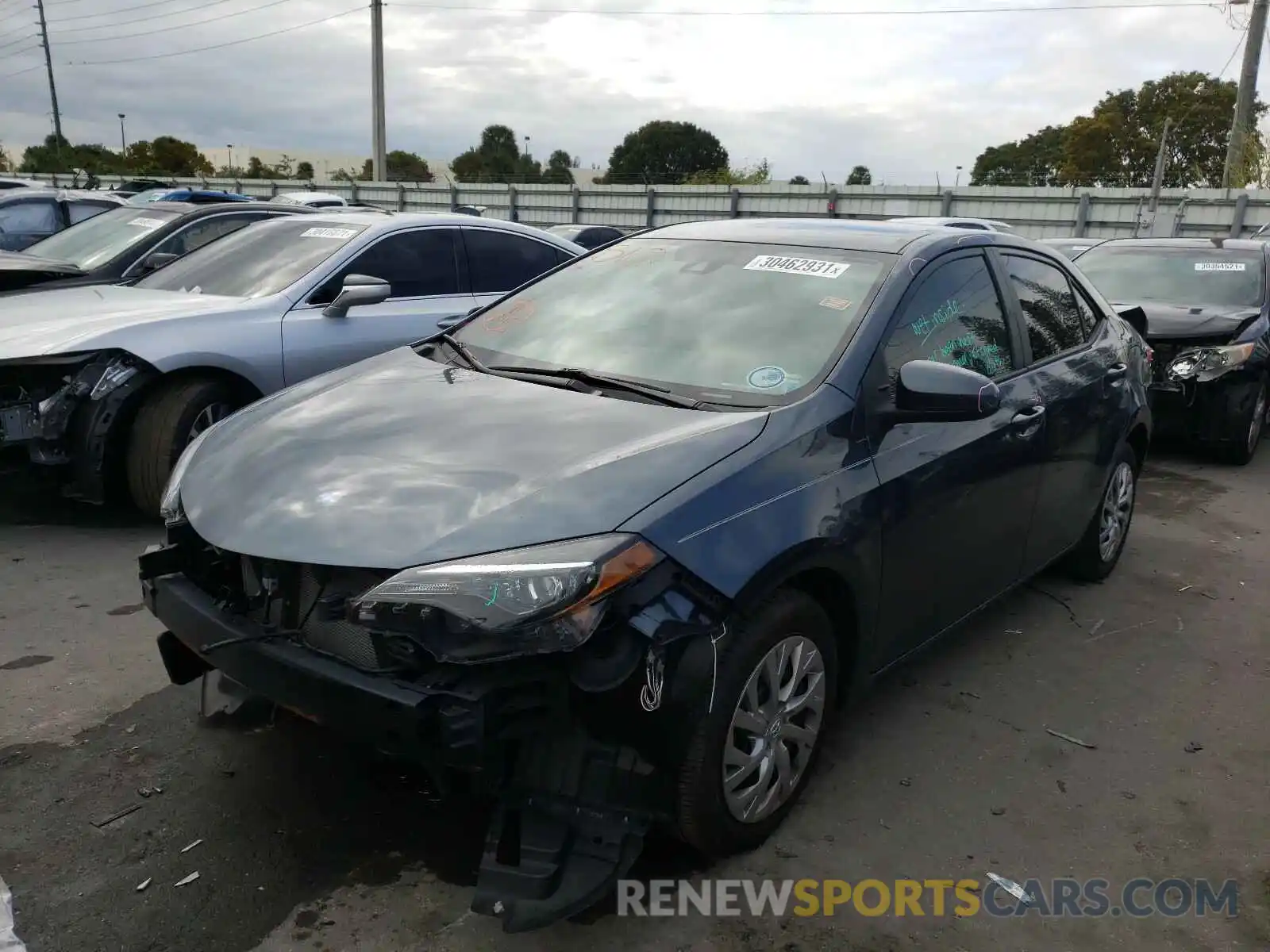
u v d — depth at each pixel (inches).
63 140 2214.6
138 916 97.0
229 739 127.6
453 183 1369.3
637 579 90.8
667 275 147.5
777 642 105.2
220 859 105.4
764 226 156.9
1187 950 100.3
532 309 150.9
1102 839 117.4
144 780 118.5
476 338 148.3
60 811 112.0
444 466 103.0
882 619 123.1
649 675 91.3
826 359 121.6
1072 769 132.2
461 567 89.1
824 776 127.3
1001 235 163.5
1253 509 260.5
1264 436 352.5
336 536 95.1
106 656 149.0
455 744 87.3
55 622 160.2
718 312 135.2
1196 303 320.5
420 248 247.3
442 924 98.2
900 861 111.6
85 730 128.6
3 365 188.5
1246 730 144.5
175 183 1467.8
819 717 115.9
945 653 166.2
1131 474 202.1
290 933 96.0
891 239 145.0
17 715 131.4
